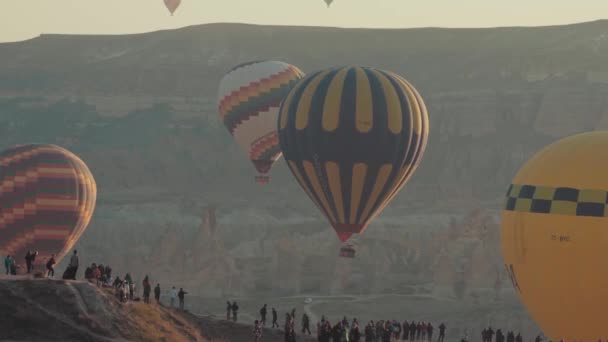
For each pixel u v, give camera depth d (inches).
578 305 6811.0
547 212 6875.0
